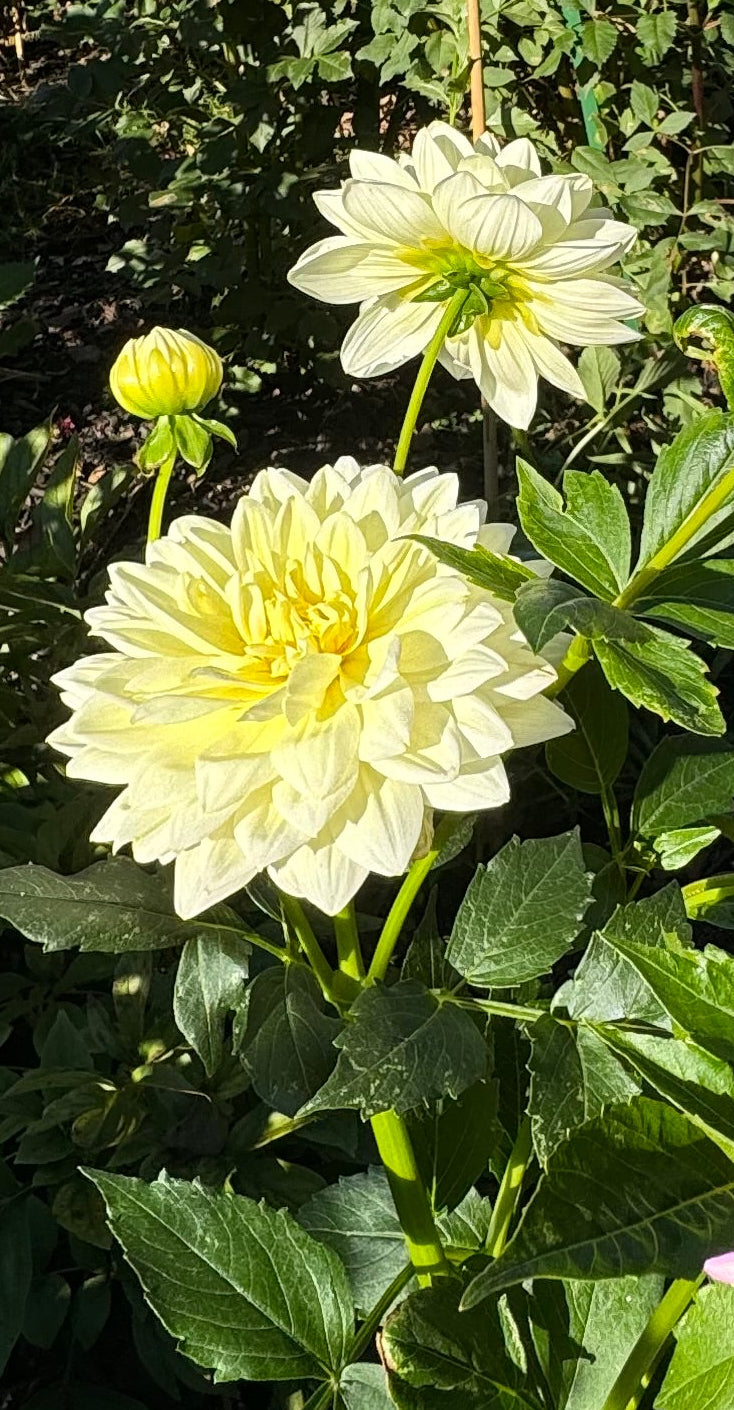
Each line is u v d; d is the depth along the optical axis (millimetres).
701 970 309
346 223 444
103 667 383
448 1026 371
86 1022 892
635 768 1148
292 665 359
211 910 420
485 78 1149
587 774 524
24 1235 755
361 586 355
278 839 335
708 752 513
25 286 1079
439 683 347
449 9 1164
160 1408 791
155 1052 805
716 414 388
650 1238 283
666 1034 380
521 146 453
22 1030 984
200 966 414
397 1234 550
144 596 372
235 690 365
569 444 1280
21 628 1010
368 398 1645
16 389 1761
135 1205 407
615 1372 425
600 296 441
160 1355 734
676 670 336
